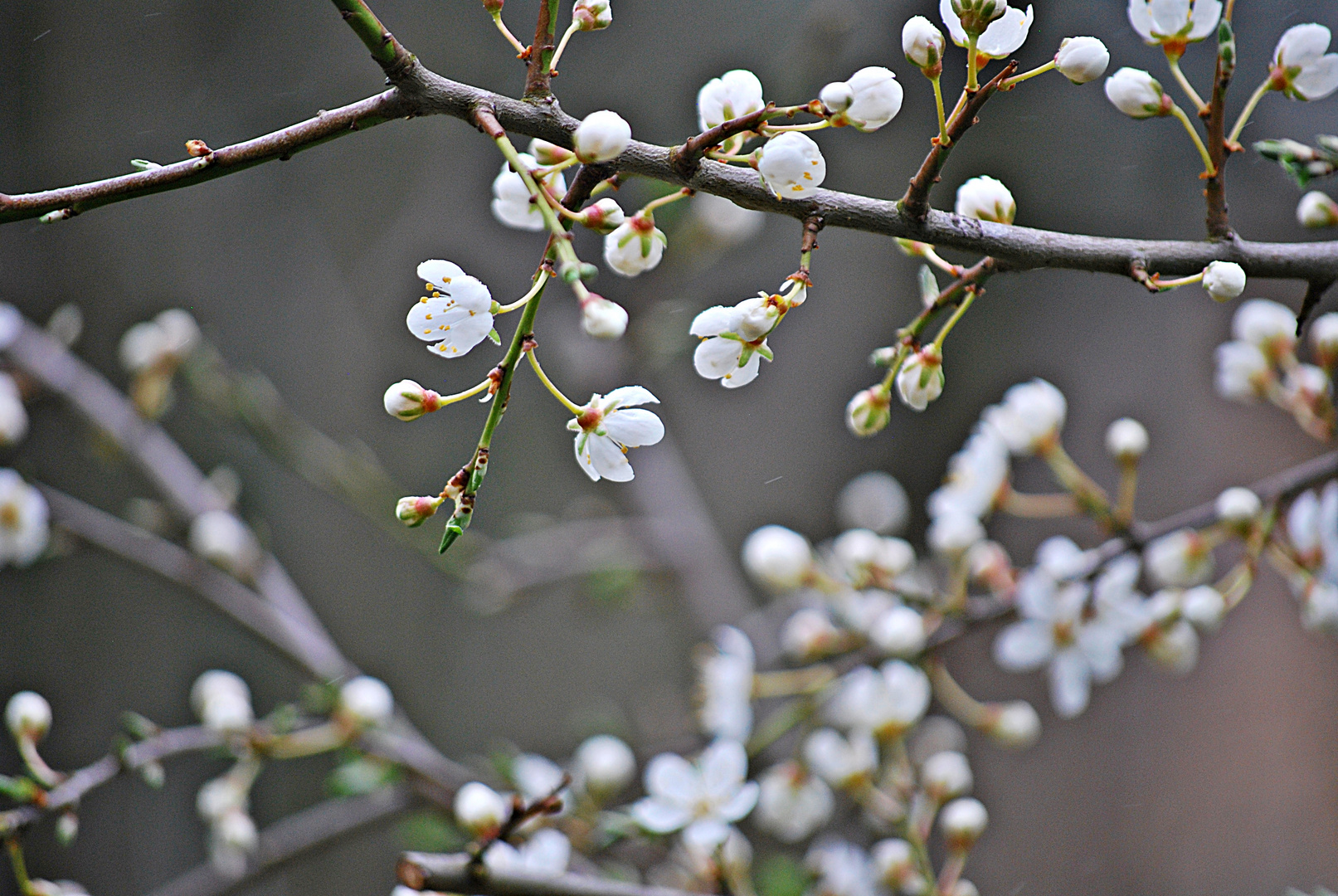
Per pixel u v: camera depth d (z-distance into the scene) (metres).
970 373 1.71
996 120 1.62
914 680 0.98
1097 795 1.64
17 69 1.66
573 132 0.81
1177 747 1.66
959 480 0.98
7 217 0.81
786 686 0.98
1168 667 0.97
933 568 1.25
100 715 1.65
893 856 0.97
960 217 0.83
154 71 1.72
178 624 1.69
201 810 1.00
